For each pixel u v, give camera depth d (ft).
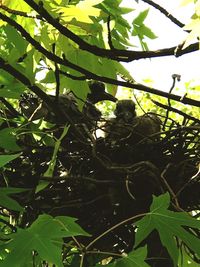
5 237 4.21
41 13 5.79
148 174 6.60
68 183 6.92
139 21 7.30
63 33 5.97
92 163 7.07
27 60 6.47
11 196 6.84
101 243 7.14
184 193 7.00
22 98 8.07
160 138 7.79
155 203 4.75
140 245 7.11
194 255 6.81
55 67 6.38
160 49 6.05
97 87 9.61
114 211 7.12
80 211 7.04
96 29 6.61
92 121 8.27
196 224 4.67
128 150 7.34
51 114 7.83
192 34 4.62
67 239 6.79
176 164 7.02
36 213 6.93
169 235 4.66
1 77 6.11
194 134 7.24
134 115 9.39
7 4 6.31
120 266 4.34
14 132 6.79
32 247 3.97
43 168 7.11
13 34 6.38
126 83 6.42
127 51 6.07
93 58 7.14
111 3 7.05
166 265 7.00
